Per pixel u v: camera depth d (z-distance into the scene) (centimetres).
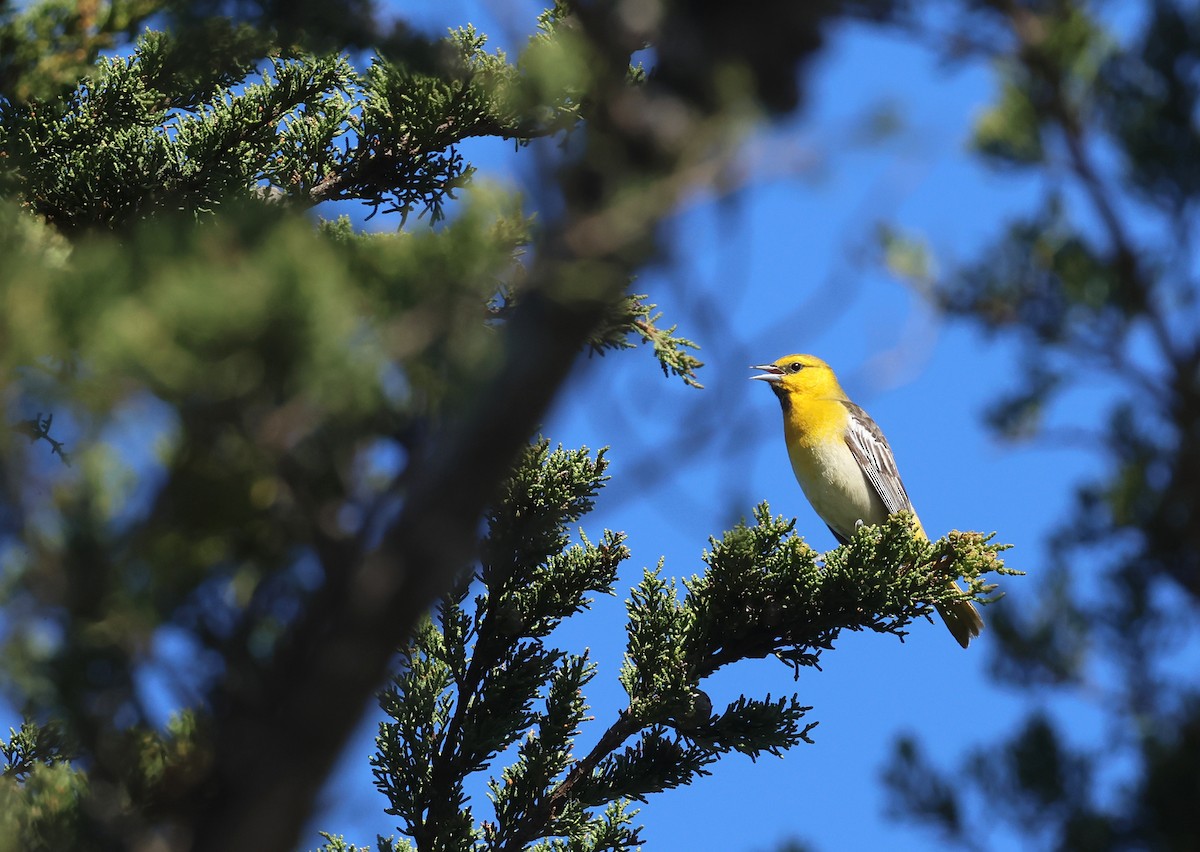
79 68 823
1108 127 575
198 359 404
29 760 778
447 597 1080
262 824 420
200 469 446
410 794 1061
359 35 893
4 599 450
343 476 454
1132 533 589
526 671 1075
